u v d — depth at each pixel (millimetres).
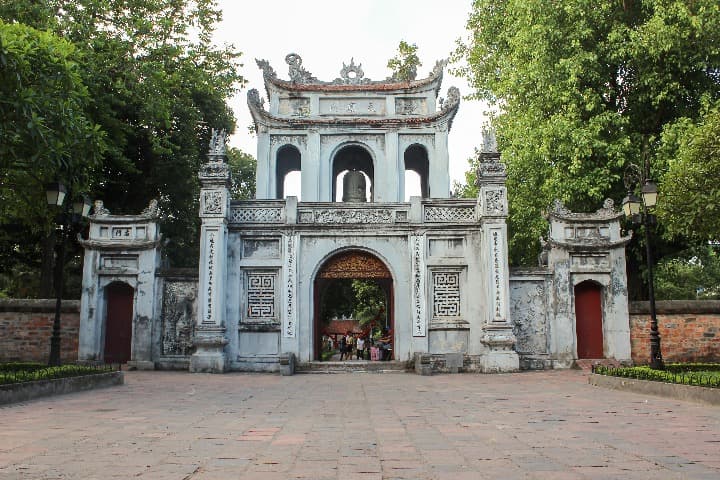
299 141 25188
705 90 22422
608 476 5469
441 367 20641
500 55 28562
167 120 23703
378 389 14633
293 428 8367
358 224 21641
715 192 16203
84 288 21062
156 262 21422
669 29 20672
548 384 15695
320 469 5801
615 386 14141
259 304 21500
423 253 21453
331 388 14906
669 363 19344
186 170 27688
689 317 21078
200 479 5391
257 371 20828
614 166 22297
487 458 6316
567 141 22344
